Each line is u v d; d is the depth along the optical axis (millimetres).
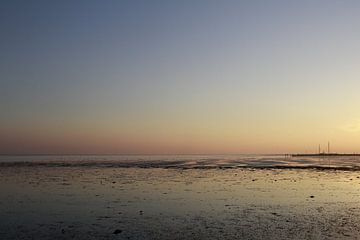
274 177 51156
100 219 21234
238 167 79750
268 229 18828
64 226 19500
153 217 21844
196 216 22188
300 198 29828
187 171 64812
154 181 44250
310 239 16938
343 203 27328
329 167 80250
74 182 42656
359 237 17281
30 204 26500
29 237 17375
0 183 41188
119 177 50375
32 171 63625
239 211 23875
